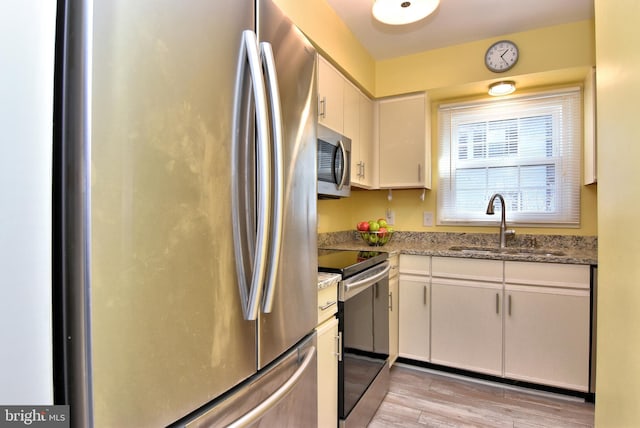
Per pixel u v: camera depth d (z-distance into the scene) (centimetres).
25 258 48
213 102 73
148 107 60
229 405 79
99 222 52
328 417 142
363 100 265
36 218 49
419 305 245
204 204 71
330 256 198
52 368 50
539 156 262
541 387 214
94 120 52
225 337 76
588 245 245
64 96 51
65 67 51
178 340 65
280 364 100
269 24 93
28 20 48
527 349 213
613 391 83
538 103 261
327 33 205
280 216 87
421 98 271
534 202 263
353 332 164
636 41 70
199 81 70
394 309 241
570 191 252
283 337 99
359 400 170
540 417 188
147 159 59
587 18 221
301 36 111
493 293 222
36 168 48
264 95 81
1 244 46
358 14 217
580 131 248
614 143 82
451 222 290
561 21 224
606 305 88
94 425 51
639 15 68
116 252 55
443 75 262
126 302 56
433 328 240
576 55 223
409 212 306
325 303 140
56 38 51
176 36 65
